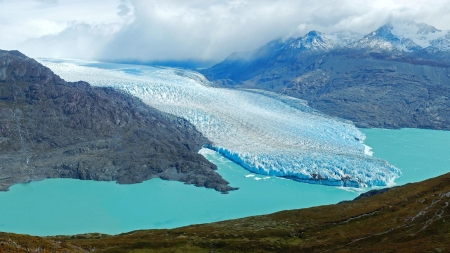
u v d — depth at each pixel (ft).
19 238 362.33
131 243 454.40
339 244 454.40
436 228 453.17
